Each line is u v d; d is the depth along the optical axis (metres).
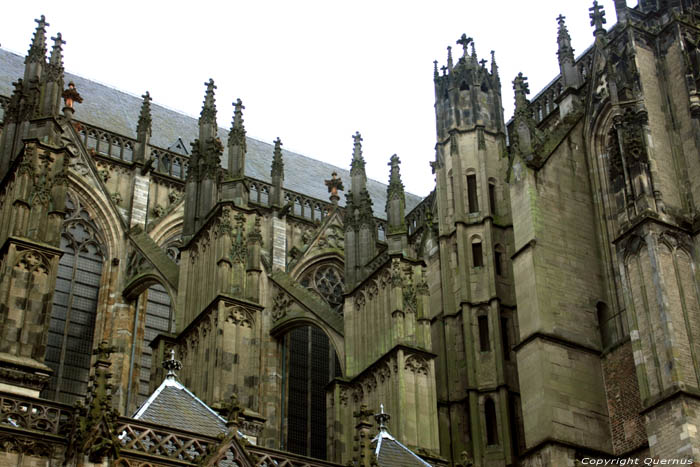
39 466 38.41
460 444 64.94
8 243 52.91
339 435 62.56
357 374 63.72
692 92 59.75
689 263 54.72
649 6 70.44
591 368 58.69
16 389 49.06
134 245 75.62
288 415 73.75
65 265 74.06
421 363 61.25
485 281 69.19
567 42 75.75
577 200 64.25
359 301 66.88
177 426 43.22
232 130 67.38
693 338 52.19
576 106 70.69
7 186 58.22
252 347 59.12
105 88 99.00
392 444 51.81
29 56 70.12
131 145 84.56
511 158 65.00
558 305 59.84
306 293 72.94
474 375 65.81
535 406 56.81
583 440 56.12
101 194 77.94
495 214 72.38
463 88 77.06
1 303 51.16
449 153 74.88
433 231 75.25
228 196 64.50
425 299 63.69
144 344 73.88
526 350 58.66
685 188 57.91
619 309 60.41
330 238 84.75
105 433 38.25
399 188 67.75
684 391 49.88
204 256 64.75
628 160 57.62
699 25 63.47
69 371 70.25
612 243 59.22
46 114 60.09
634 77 60.50
